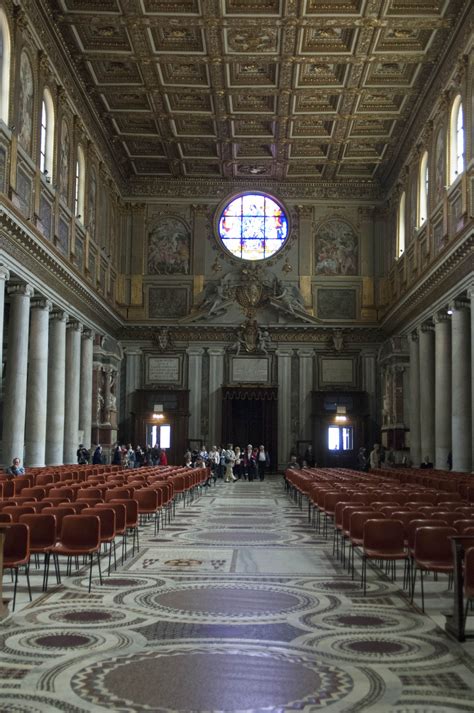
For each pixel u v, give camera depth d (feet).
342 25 89.71
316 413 138.72
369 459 132.77
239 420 145.89
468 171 85.35
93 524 34.55
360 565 40.88
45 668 22.00
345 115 114.52
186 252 142.20
